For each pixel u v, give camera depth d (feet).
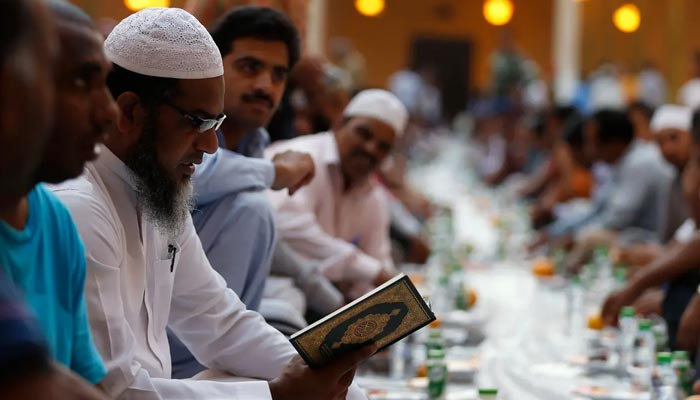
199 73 10.36
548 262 29.04
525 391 16.65
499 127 73.92
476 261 33.63
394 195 36.94
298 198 19.98
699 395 15.40
